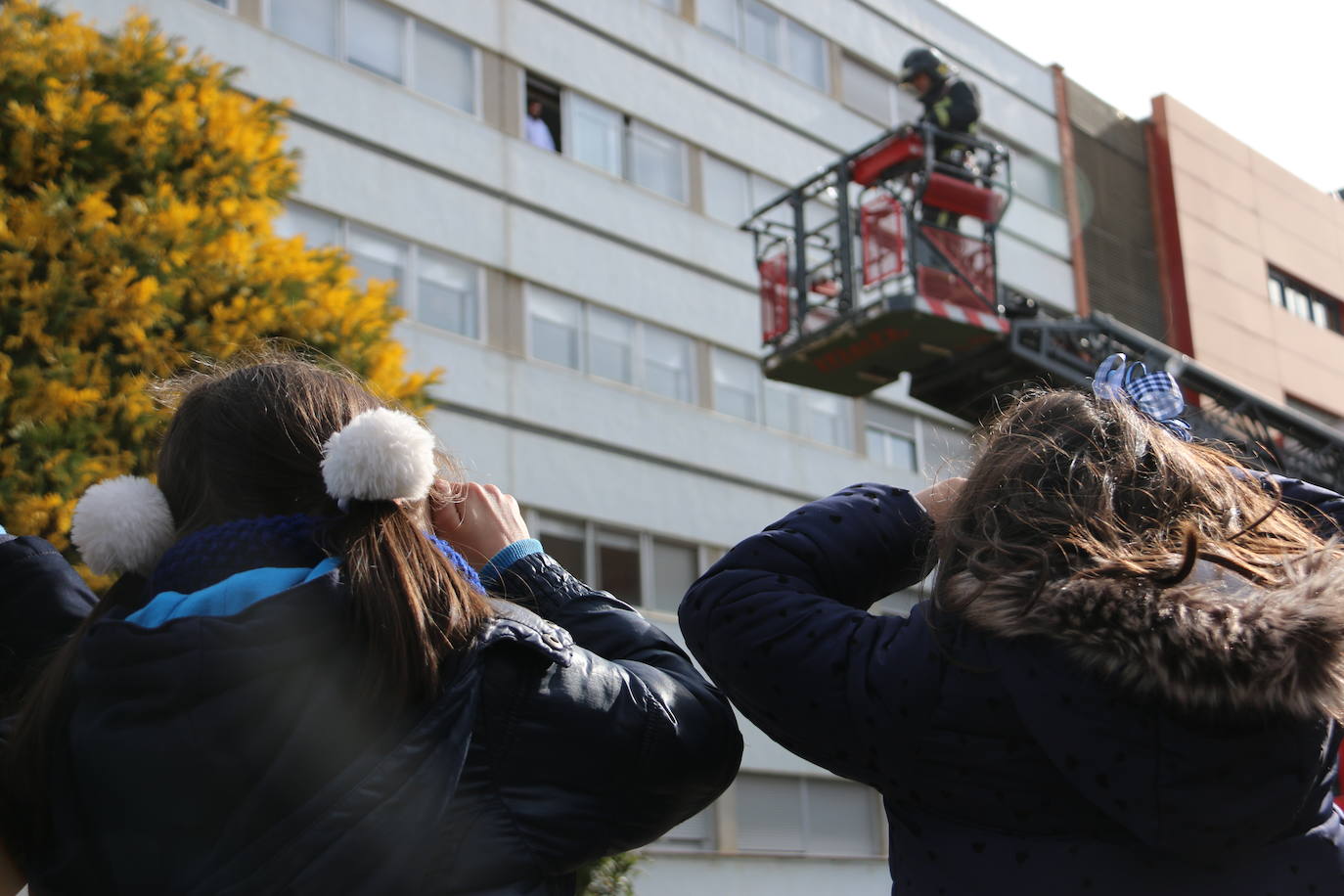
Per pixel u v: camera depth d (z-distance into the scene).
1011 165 22.44
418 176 15.73
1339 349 26.61
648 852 15.33
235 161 7.33
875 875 17.36
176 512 1.60
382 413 1.50
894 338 11.20
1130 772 1.37
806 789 17.02
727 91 19.31
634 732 1.47
